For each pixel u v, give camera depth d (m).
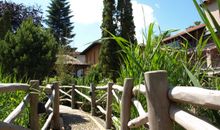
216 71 3.13
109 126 6.45
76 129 7.09
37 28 14.44
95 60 41.16
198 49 3.11
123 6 31.36
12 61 13.43
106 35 29.98
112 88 6.31
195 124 1.81
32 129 4.14
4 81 4.73
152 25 3.23
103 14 31.22
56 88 7.14
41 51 13.98
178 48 3.47
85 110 10.43
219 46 1.67
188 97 1.94
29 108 4.17
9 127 2.72
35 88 4.11
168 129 2.29
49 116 6.45
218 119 2.07
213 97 1.64
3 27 26.11
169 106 2.30
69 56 19.84
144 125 3.42
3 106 3.92
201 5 1.65
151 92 2.34
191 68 3.21
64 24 49.97
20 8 38.38
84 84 12.91
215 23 1.66
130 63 3.56
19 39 13.70
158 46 3.25
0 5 36.94
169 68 3.18
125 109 3.75
